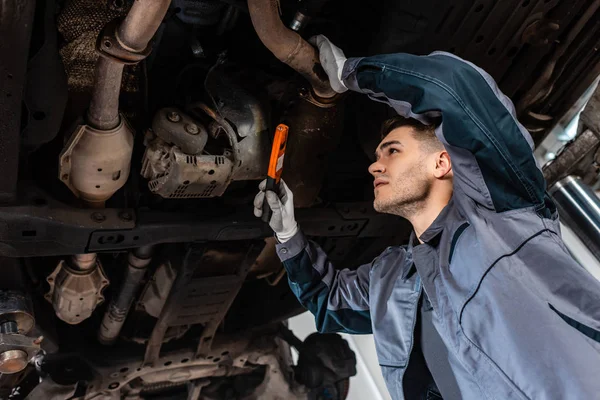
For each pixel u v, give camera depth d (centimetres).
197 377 304
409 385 188
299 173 230
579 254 312
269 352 310
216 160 205
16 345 196
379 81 178
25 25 160
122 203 226
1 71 165
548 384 144
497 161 164
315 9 209
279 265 276
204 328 277
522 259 162
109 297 268
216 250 239
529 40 224
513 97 252
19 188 195
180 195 208
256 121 214
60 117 187
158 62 220
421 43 215
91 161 190
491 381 156
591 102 251
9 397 260
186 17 208
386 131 197
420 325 185
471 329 159
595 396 139
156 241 217
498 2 210
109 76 172
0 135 174
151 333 269
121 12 192
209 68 216
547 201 182
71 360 270
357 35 238
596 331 148
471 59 224
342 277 218
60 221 197
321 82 209
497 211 168
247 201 237
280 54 199
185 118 205
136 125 219
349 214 249
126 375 280
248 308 315
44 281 248
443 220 177
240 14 224
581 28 234
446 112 164
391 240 274
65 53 194
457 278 167
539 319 150
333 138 229
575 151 271
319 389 325
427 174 182
